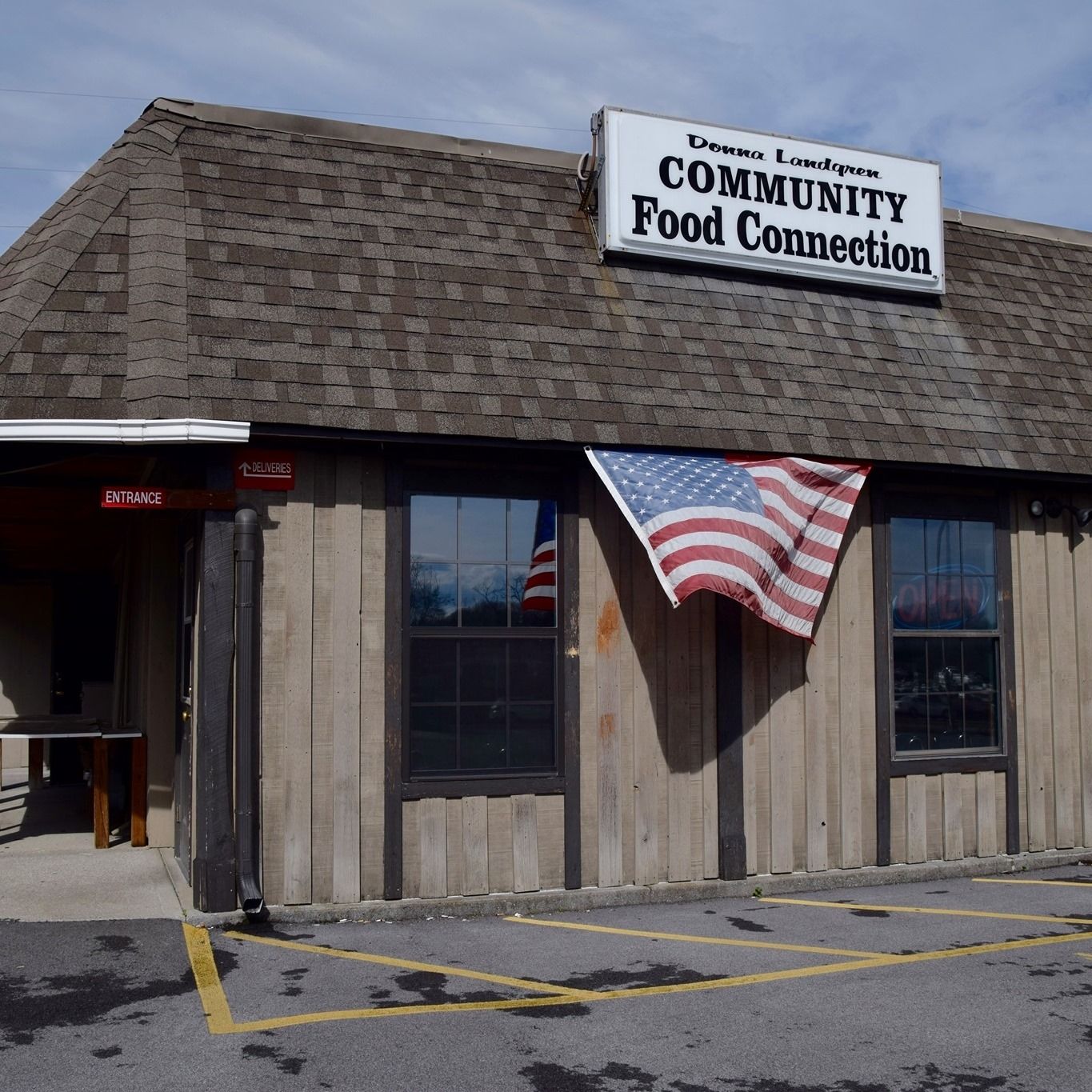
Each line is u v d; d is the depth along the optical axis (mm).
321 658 7891
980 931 7770
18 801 12195
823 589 8914
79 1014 5840
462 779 8164
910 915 8211
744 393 9125
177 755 9375
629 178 9578
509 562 8438
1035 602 10180
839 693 9289
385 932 7531
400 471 8141
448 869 8078
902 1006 6199
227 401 7555
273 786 7746
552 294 9078
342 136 9328
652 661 8695
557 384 8539
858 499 9492
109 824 10039
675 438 8609
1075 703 10281
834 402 9430
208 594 7648
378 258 8695
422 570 8234
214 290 8039
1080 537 10422
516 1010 6035
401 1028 5730
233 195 8609
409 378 8109
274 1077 5109
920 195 10703
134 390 7457
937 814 9625
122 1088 4969
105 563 14836
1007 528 10109
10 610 15117
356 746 7914
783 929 7797
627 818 8547
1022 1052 5547
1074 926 7910
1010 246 11688
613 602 8625
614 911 8273
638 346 9062
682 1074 5234
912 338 10312
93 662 15281
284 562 7855
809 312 10023
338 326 8180
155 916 7609
